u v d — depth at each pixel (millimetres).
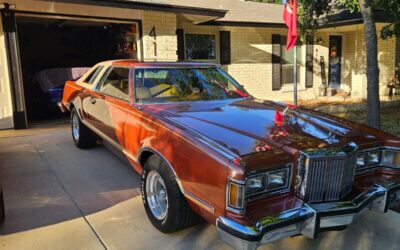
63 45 14492
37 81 10141
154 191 3455
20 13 7750
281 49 13539
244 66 12742
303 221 2570
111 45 11805
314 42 13883
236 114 3562
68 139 6887
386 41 13273
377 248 3170
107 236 3344
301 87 13859
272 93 13422
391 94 12867
